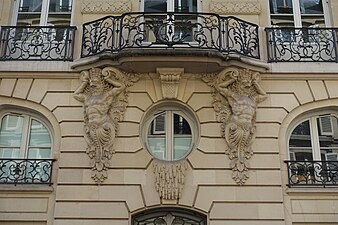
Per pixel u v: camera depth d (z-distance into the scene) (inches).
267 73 459.2
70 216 412.8
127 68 445.1
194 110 446.6
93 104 436.1
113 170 426.0
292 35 479.2
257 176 427.2
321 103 455.8
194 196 419.8
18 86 456.4
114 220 412.8
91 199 417.7
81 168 427.2
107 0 486.3
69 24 494.3
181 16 482.3
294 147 450.9
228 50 441.4
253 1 488.7
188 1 498.6
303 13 502.9
